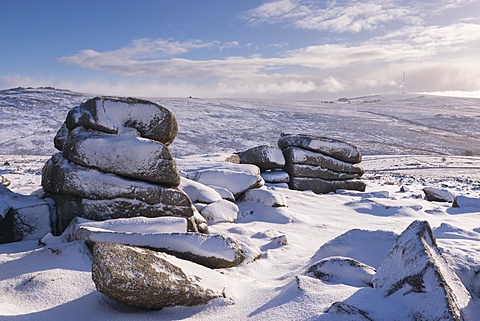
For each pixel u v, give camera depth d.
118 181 7.13
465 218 10.24
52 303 4.22
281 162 14.96
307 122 89.62
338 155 15.64
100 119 7.77
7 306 4.04
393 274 4.08
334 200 12.73
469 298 3.89
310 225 9.23
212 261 5.59
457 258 4.66
